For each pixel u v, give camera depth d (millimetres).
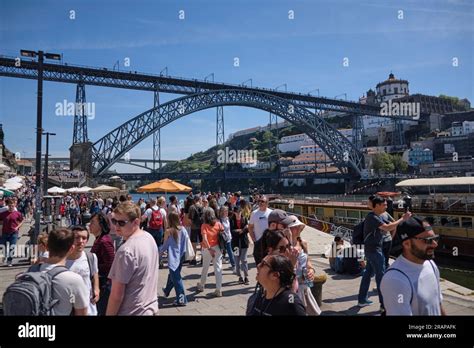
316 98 103750
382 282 3033
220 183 109562
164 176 83750
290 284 3121
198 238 11133
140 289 3609
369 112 111062
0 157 45062
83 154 58094
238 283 8797
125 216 3785
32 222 24594
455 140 84688
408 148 100000
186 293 7930
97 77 70625
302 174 101188
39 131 12070
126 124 72062
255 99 88250
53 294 3121
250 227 7516
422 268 3023
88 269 4344
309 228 20719
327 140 94500
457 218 20922
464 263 20391
